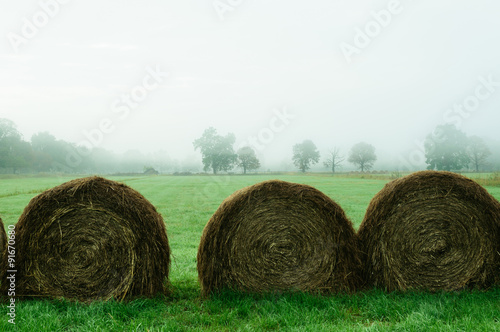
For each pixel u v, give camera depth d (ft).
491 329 13.20
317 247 18.47
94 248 17.69
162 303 16.89
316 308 15.81
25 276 17.60
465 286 18.61
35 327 13.79
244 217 18.35
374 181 162.91
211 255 18.11
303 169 375.25
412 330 13.21
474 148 299.58
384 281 18.85
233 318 15.19
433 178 18.94
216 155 340.18
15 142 292.20
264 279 18.20
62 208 17.80
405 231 18.84
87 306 16.81
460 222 18.81
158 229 18.12
